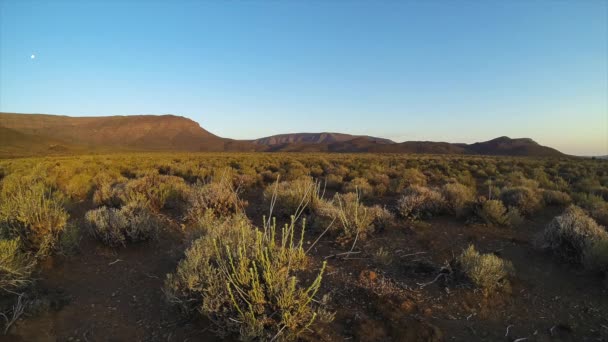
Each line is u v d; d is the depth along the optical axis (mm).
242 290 3490
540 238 6211
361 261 5461
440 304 4309
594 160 36812
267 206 8820
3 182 10688
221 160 29688
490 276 4590
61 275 4871
